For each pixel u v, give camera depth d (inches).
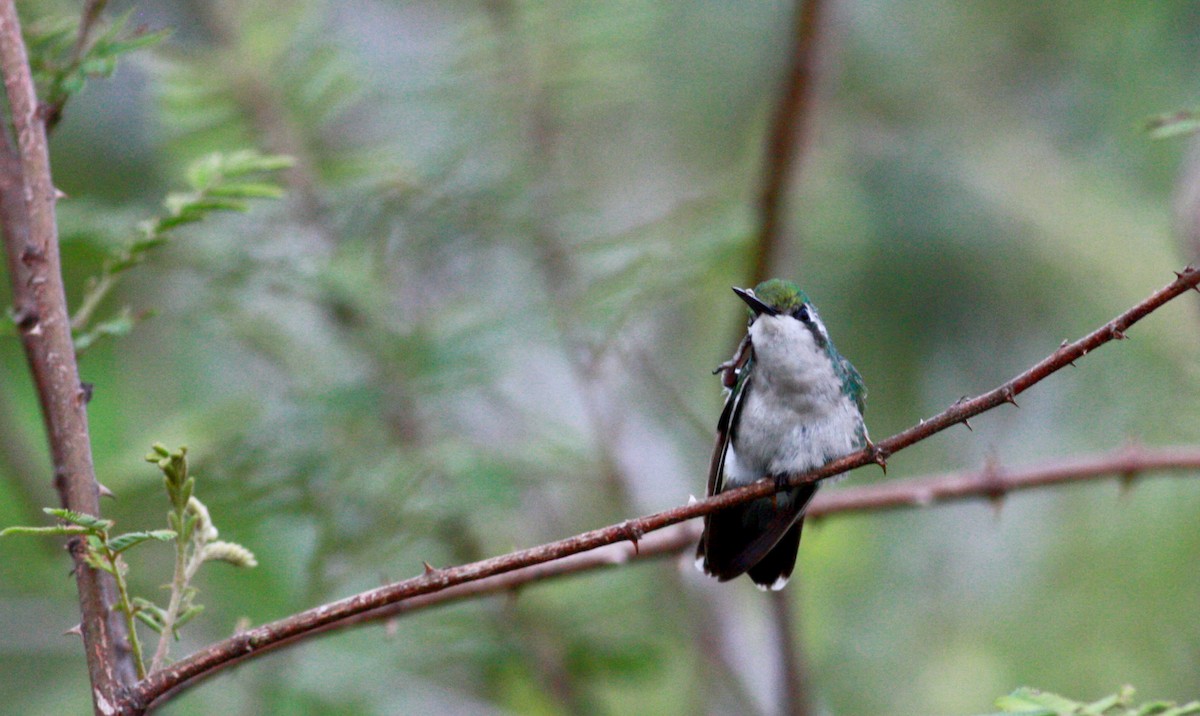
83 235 362.3
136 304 467.8
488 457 372.5
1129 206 512.7
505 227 403.9
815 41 362.0
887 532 561.0
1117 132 534.6
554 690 420.2
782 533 303.0
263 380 434.6
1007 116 545.0
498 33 427.5
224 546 188.9
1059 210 509.0
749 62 512.7
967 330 523.5
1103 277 501.7
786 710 388.5
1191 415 436.5
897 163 521.3
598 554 293.6
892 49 545.3
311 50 410.3
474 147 425.4
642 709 498.3
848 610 541.0
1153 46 541.0
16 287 233.6
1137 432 475.5
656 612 464.8
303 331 395.5
